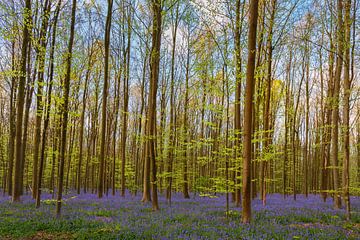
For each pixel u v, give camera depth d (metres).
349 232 10.36
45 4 15.16
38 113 15.16
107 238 8.80
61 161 12.44
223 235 9.20
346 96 13.22
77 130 40.00
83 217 12.15
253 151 21.27
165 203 19.97
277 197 29.28
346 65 13.45
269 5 18.55
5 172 34.09
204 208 16.58
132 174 33.28
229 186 12.87
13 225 10.40
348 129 12.74
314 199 27.23
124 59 25.50
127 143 46.06
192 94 28.78
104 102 22.91
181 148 24.53
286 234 9.53
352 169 40.22
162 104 24.33
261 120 20.88
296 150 37.44
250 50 11.82
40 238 9.10
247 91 11.77
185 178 26.34
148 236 8.99
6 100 36.53
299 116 36.12
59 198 12.30
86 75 27.81
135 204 18.25
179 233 9.47
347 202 12.69
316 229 10.62
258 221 12.02
